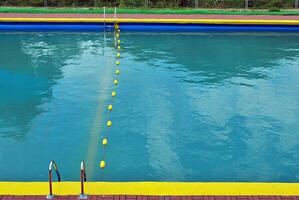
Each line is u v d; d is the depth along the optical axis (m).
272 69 11.21
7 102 8.92
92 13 16.61
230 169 6.63
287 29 15.48
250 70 11.11
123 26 15.27
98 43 13.50
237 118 8.30
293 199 5.05
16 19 15.07
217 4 18.52
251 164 6.78
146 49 12.86
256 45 13.58
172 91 9.57
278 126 8.02
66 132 7.70
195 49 12.97
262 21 15.34
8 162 6.74
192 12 17.02
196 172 6.54
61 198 5.03
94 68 11.05
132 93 9.43
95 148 7.17
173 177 6.41
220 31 15.34
